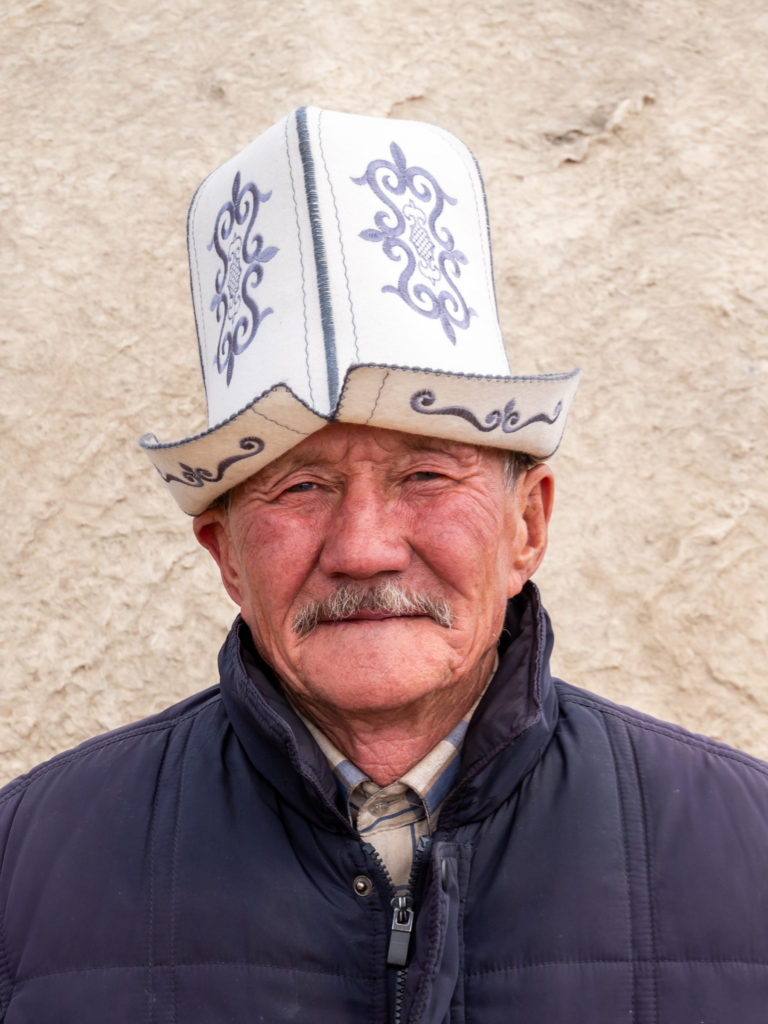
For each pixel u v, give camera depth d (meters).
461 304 1.33
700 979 1.29
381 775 1.39
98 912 1.38
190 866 1.38
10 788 1.58
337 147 1.30
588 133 3.17
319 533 1.31
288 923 1.32
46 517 2.78
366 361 1.25
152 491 2.80
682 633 2.63
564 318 2.93
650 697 2.58
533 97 3.24
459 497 1.32
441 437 1.28
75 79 3.28
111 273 3.00
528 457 1.43
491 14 3.37
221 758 1.48
